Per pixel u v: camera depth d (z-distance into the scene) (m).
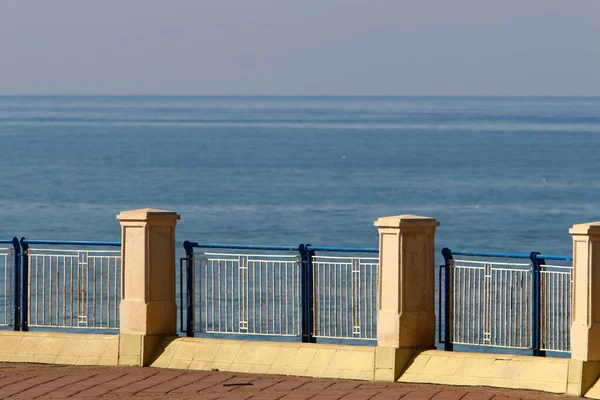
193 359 28.27
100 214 120.00
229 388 25.28
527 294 26.92
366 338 28.12
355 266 28.27
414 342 26.84
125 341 28.66
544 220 118.88
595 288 24.61
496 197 144.00
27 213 120.75
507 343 27.19
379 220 27.08
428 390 25.16
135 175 176.38
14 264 30.86
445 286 27.73
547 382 25.08
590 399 24.31
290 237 103.25
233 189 152.50
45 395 24.28
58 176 173.12
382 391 24.95
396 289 26.77
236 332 30.72
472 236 106.06
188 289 29.62
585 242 24.69
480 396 24.36
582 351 24.62
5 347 29.70
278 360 27.66
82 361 28.84
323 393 24.64
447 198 142.50
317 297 28.80
